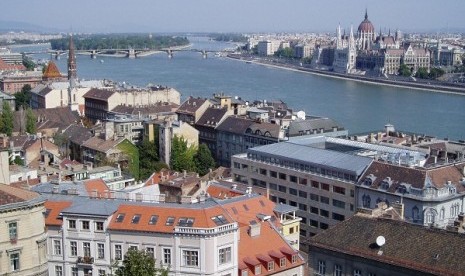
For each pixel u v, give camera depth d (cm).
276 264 13100
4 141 19350
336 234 11988
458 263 10306
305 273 14438
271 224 13800
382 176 19038
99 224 12488
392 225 11612
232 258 12225
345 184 19675
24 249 10812
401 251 11006
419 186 18050
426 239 11006
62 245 12731
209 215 12112
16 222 10706
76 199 13225
